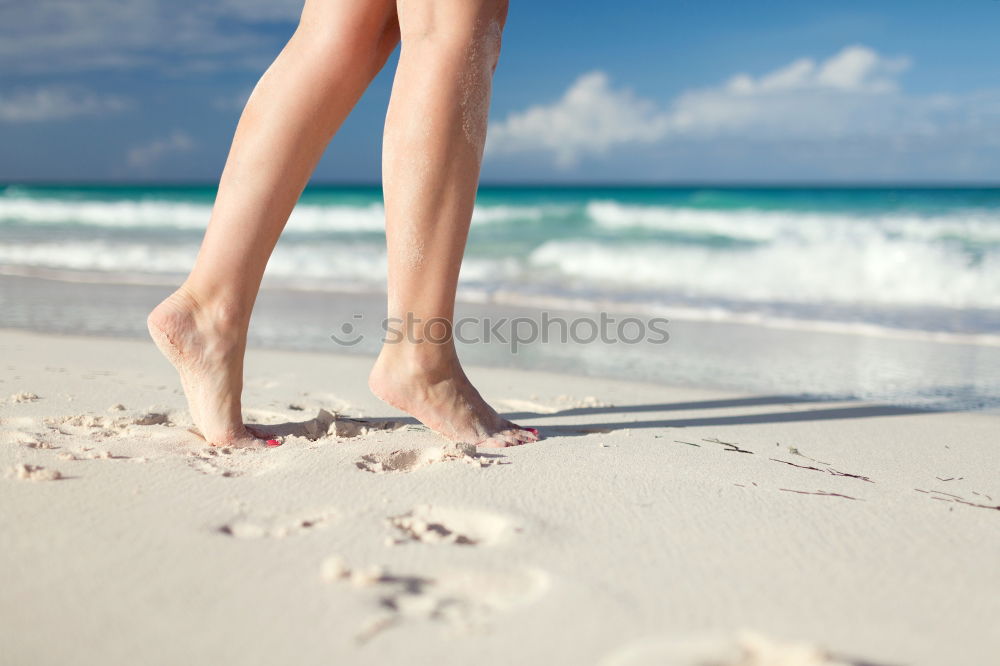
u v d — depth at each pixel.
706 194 26.12
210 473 1.68
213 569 1.19
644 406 2.95
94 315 5.59
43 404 2.40
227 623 1.03
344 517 1.43
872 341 5.13
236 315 1.95
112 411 2.33
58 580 1.13
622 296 7.59
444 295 1.98
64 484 1.56
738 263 9.34
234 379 1.96
